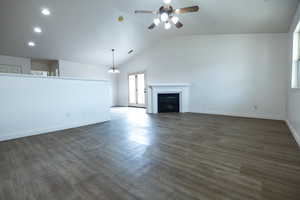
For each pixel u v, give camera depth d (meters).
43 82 3.18
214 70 5.28
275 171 1.66
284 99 4.22
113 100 9.08
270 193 1.31
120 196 1.30
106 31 5.31
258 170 1.68
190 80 5.82
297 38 3.31
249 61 4.67
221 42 5.09
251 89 4.68
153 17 4.57
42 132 3.16
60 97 3.43
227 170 1.69
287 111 3.92
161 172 1.66
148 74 7.23
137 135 3.01
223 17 3.92
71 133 3.17
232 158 1.98
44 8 3.83
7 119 2.76
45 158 2.02
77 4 3.84
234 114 5.00
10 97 2.78
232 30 4.58
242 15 3.69
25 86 2.95
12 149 2.33
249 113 4.76
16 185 1.46
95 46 6.27
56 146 2.44
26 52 5.86
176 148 2.33
